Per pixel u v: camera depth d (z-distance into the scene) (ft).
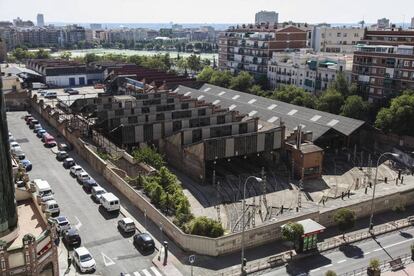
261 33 574.97
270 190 241.76
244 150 261.03
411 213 217.56
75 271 159.12
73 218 198.90
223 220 202.90
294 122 322.75
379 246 184.03
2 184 107.34
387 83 402.72
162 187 211.82
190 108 340.80
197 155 250.98
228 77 506.48
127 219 188.96
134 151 256.73
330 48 626.23
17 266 104.94
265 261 169.17
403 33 453.99
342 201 221.46
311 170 259.39
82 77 601.21
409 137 328.90
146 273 159.12
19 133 341.21
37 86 563.48
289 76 514.27
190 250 173.68
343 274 162.09
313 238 176.45
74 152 296.10
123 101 360.07
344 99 387.75
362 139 327.26
